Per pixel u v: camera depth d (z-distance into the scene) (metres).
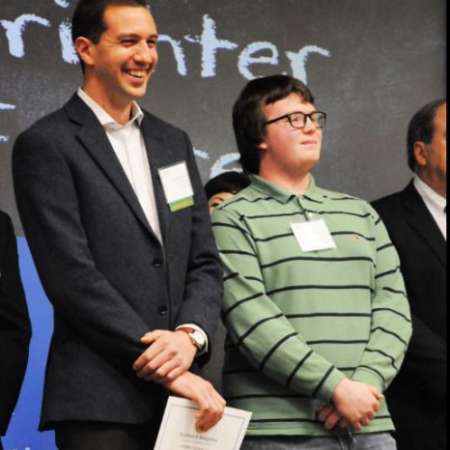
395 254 4.02
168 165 3.65
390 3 5.48
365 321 3.77
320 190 4.07
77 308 3.31
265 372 3.62
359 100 5.37
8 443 4.55
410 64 5.46
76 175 3.46
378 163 5.36
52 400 3.33
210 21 5.19
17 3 4.88
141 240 3.46
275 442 3.62
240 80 5.20
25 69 4.86
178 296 3.49
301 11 5.35
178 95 5.10
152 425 3.43
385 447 3.70
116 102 3.63
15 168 3.52
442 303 4.29
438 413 4.14
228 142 5.15
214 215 3.92
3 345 3.55
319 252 3.80
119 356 3.30
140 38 3.63
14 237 3.79
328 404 3.60
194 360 3.43
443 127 4.58
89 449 3.28
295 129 3.99
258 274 3.74
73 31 3.71
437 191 4.59
